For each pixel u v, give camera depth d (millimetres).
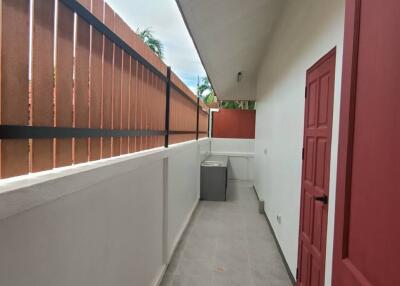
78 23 1246
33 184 883
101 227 1435
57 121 1124
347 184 942
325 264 1855
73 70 1222
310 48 2303
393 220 664
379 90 748
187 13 2949
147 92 2301
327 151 1856
